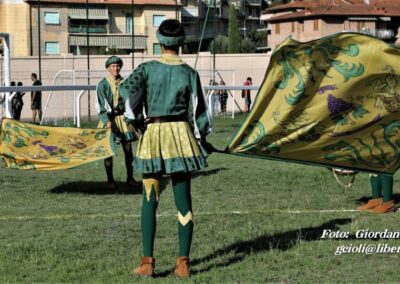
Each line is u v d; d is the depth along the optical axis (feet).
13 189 36.47
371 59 22.41
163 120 20.39
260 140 22.31
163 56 20.71
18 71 128.77
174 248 23.94
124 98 20.38
